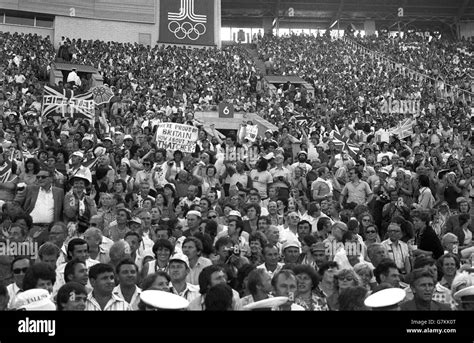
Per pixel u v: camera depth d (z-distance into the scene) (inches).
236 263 394.3
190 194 565.0
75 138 765.9
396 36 2501.2
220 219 522.6
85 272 318.3
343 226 459.5
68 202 485.1
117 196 530.0
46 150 627.2
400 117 1513.3
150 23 2064.5
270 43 2282.2
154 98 1437.0
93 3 2023.9
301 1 2460.6
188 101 1519.4
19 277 330.3
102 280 303.4
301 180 684.7
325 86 1899.6
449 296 346.3
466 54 2368.4
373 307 260.8
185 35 2078.0
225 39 2662.4
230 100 1504.7
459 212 572.1
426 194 658.2
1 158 612.7
